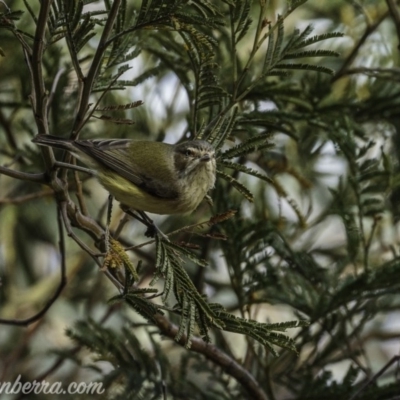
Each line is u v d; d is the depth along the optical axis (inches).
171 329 380.8
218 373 464.1
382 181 440.8
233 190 483.5
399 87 489.7
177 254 297.4
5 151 483.8
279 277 437.4
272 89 427.2
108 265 297.4
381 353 633.0
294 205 458.9
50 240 581.3
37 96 303.0
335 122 447.5
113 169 365.1
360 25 532.1
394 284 421.1
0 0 319.0
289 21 532.4
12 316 557.0
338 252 528.7
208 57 330.0
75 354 483.2
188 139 407.5
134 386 423.2
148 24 294.8
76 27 301.9
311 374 433.4
